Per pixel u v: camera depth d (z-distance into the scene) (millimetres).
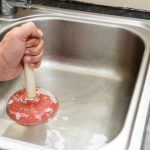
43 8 919
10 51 621
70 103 832
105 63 910
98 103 829
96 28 869
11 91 856
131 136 513
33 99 723
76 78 907
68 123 767
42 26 896
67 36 903
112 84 882
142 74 667
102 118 782
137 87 631
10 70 673
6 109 759
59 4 931
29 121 725
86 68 922
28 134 735
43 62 943
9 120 767
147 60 714
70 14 893
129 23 860
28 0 871
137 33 827
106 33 869
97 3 909
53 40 918
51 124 759
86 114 795
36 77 914
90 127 756
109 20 869
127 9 893
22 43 612
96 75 908
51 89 877
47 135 733
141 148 489
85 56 921
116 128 751
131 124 542
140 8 880
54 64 940
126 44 860
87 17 881
